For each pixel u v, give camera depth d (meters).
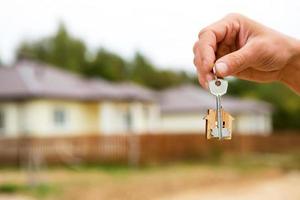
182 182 24.59
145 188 22.48
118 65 83.38
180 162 35.94
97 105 39.41
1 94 35.19
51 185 22.97
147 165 33.72
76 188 22.23
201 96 49.22
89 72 71.25
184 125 47.03
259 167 32.91
